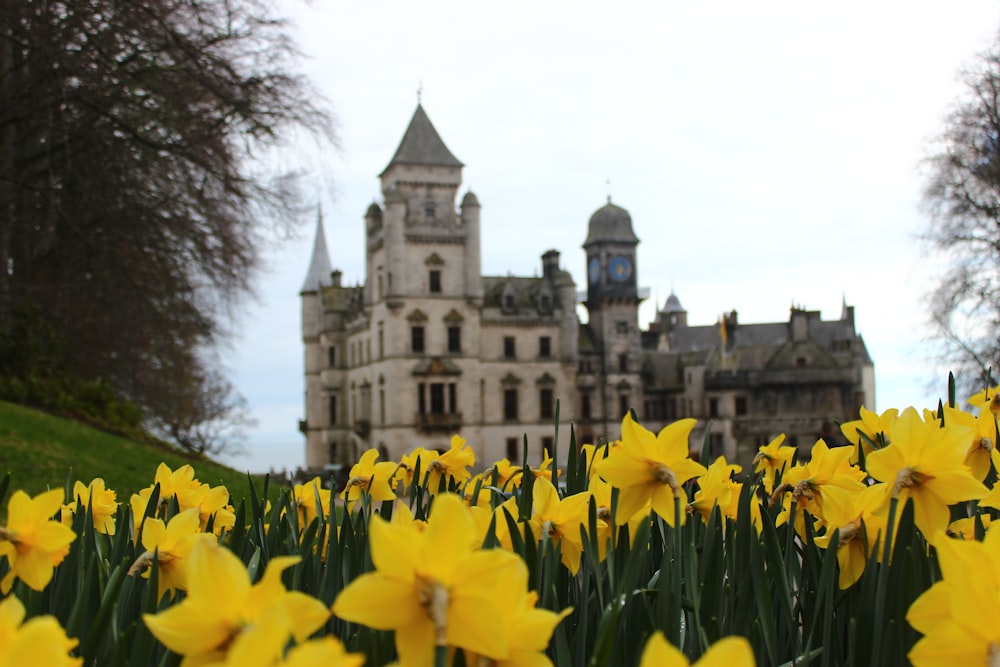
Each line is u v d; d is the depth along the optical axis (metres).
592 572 2.40
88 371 24.78
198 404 35.34
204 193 22.39
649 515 2.09
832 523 2.16
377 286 56.81
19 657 1.10
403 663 1.28
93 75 19.59
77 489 2.80
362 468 2.89
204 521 2.84
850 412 62.12
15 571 1.94
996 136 25.80
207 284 24.38
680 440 2.02
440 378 55.00
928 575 2.00
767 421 62.09
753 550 2.11
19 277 23.38
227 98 20.89
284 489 3.08
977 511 2.51
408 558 1.29
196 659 1.35
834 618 2.33
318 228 70.38
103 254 21.75
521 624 1.38
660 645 1.07
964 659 1.37
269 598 1.35
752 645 2.24
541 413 58.56
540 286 59.81
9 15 18.42
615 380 60.50
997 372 23.48
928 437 1.93
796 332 62.97
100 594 2.21
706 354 63.53
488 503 2.87
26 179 21.48
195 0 20.59
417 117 56.25
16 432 14.99
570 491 2.65
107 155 21.31
